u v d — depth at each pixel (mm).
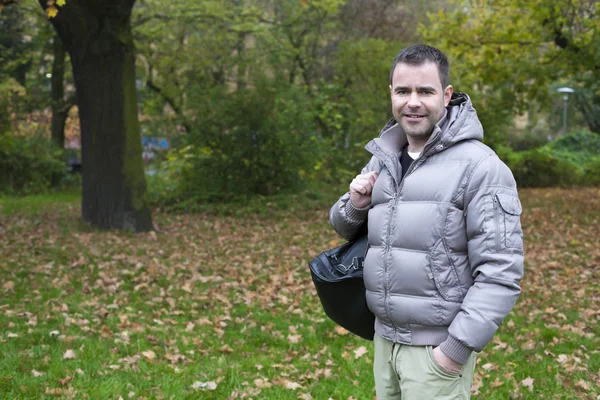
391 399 2604
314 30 22047
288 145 16266
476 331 2191
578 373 4766
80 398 4145
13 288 7566
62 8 11461
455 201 2309
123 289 7699
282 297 7195
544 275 8359
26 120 25594
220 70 22047
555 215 14906
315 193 17031
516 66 15211
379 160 2584
